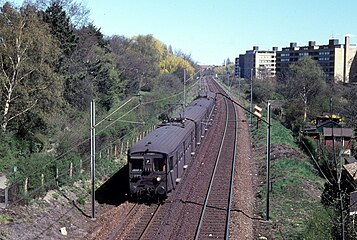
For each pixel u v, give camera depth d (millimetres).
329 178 33750
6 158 31406
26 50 37188
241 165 40438
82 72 52594
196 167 38031
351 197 22453
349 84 78375
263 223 26438
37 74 38094
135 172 28656
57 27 48375
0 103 36906
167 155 28359
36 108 37719
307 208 28750
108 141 42844
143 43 112250
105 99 55688
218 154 43156
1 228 21688
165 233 23422
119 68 73250
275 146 47375
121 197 30953
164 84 88812
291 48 171375
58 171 30344
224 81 152625
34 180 27453
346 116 59031
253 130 60344
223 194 30625
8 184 26469
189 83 115875
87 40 60656
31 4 43438
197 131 42375
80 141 38531
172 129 34000
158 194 28797
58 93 38812
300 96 72250
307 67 83000
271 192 32031
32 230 22906
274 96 90812
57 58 43219
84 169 35094
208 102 58719
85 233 24750
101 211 28359
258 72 143750
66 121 41688
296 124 62938
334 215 23188
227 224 24516
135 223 25109
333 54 150250
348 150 41031
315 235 21953
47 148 37562
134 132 51312
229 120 66750
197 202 28859
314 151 44719
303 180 34375
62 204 27578
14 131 36625
